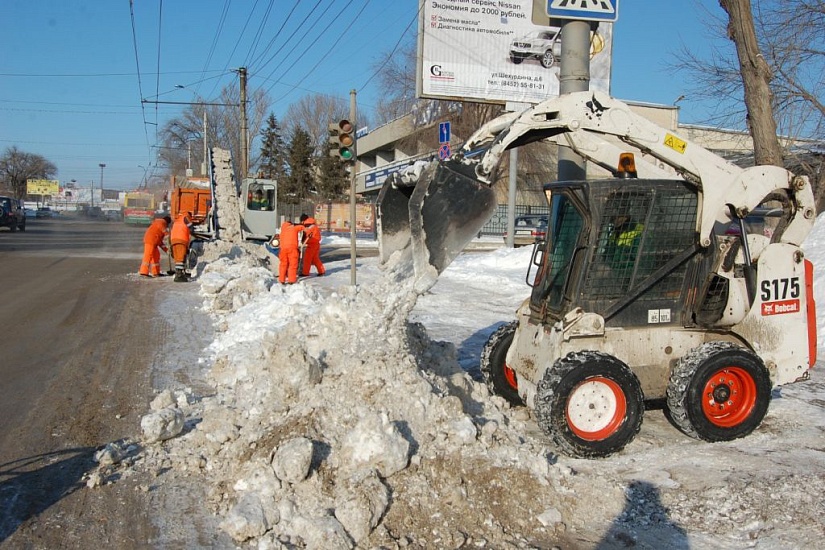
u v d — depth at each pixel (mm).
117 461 5336
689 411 5879
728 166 6125
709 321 6242
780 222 6656
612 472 5355
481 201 5785
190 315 12141
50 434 6039
